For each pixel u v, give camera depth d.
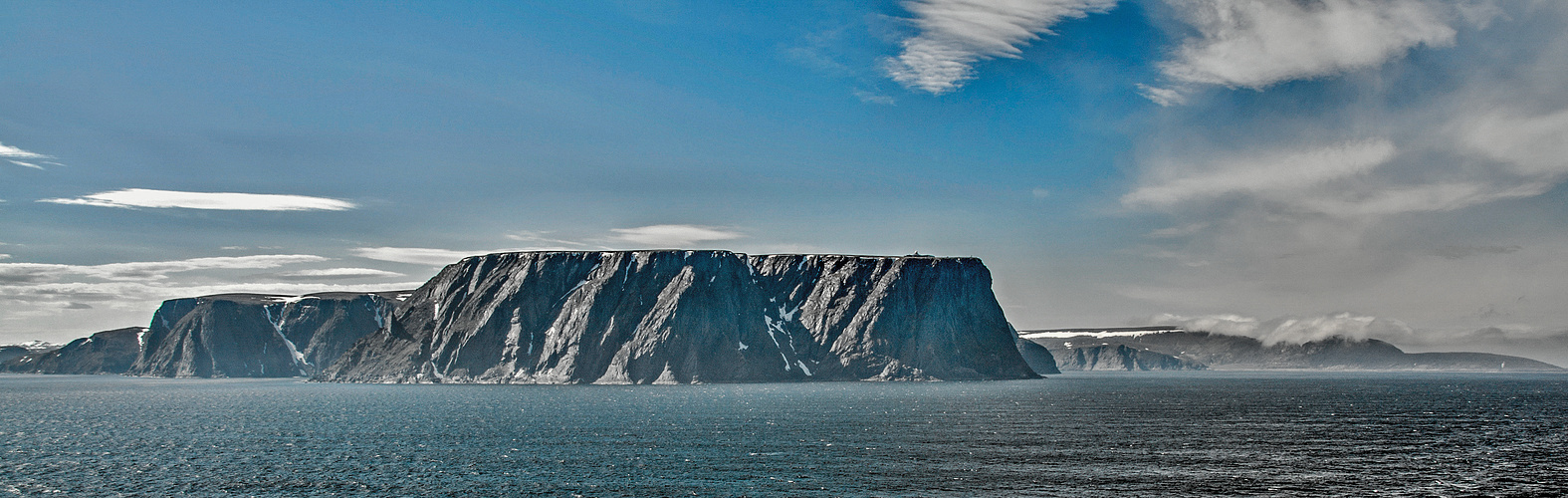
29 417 149.00
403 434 116.38
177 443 109.88
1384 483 79.62
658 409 153.12
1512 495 74.94
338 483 82.38
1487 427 125.50
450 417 140.25
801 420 131.12
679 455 95.81
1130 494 74.81
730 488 78.44
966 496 74.38
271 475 86.56
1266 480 80.69
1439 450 100.00
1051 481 80.31
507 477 84.25
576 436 112.50
